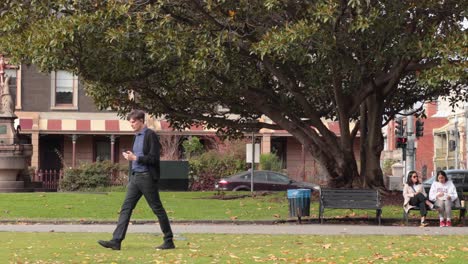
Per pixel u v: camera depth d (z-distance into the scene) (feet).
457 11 57.52
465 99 80.94
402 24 56.90
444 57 54.34
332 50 55.42
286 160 144.56
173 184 101.91
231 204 68.54
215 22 56.70
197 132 135.33
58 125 137.28
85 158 142.82
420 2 55.16
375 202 59.06
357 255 35.19
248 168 123.03
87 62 61.41
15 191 88.84
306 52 53.67
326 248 38.45
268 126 78.84
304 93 73.97
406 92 81.66
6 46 60.85
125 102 77.66
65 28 55.67
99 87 75.00
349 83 69.97
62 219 59.67
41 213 62.59
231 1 55.36
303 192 60.75
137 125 35.94
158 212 36.37
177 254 34.81
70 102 139.85
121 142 143.84
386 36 56.13
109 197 72.43
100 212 63.67
